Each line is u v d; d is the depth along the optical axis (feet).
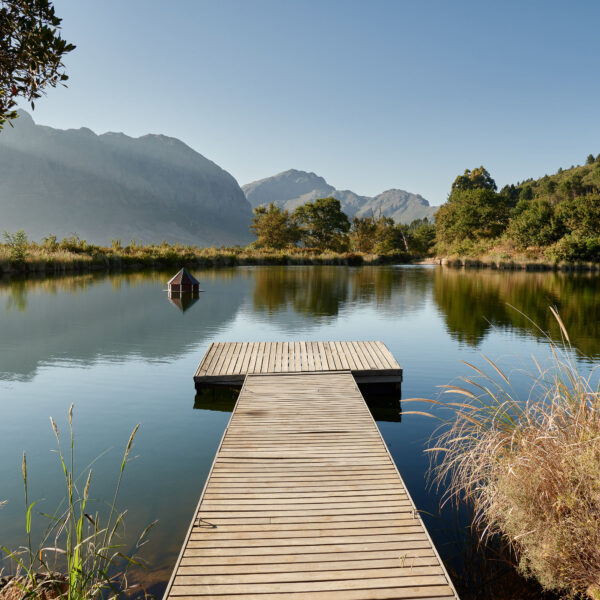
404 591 8.84
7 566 10.55
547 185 383.65
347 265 171.42
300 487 12.83
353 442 16.03
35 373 27.04
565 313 49.52
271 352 29.40
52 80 11.00
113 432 19.08
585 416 10.81
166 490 14.42
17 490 14.37
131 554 11.13
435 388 25.17
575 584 9.55
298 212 257.14
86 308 51.29
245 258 159.12
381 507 11.82
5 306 52.08
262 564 9.54
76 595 7.72
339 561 9.67
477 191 211.61
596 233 149.79
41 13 10.36
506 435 12.20
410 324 43.73
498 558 11.22
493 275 111.86
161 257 131.44
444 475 15.49
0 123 10.87
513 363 29.48
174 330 39.93
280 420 18.16
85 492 7.82
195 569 9.36
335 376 24.35
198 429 19.52
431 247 257.75
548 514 9.85
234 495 12.36
